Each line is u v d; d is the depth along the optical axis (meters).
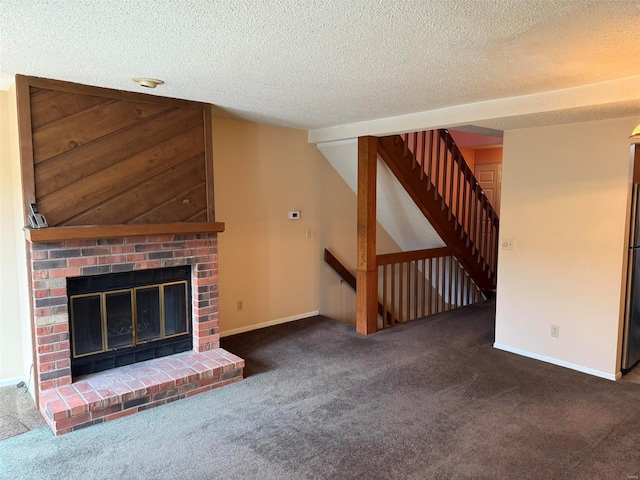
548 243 3.89
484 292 6.59
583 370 3.74
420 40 2.11
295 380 3.56
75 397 2.89
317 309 5.47
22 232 3.05
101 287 3.26
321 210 5.37
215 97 3.40
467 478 2.31
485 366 3.86
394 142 4.77
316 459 2.48
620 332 3.58
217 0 1.67
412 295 6.58
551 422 2.88
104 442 2.66
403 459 2.47
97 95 3.10
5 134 3.29
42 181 2.92
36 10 1.77
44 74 2.78
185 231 3.49
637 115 3.29
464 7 1.73
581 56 2.34
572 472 2.36
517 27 1.94
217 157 4.36
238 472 2.37
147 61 2.47
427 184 5.20
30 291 2.99
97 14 1.81
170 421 2.91
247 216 4.68
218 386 3.42
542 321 3.98
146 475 2.35
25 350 3.41
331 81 2.88
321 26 1.93
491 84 2.93
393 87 3.03
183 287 3.71
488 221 6.50
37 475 2.35
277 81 2.89
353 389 3.39
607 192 3.51
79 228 2.96
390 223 6.01
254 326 4.86
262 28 1.96
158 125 3.41
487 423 2.87
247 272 4.74
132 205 3.32
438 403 3.15
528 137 3.95
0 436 2.73
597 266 3.61
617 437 2.71
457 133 7.38
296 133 5.02
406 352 4.20
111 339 3.37
